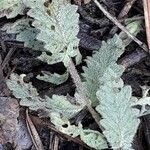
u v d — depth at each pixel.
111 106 0.12
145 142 0.13
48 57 0.13
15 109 0.13
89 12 0.14
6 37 0.14
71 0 0.14
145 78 0.14
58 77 0.13
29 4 0.12
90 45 0.14
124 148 0.12
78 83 0.13
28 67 0.14
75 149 0.13
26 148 0.13
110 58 0.13
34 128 0.13
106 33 0.14
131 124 0.12
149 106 0.13
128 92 0.12
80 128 0.12
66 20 0.12
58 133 0.13
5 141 0.13
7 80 0.13
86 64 0.14
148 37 0.14
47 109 0.13
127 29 0.14
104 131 0.12
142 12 0.14
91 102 0.13
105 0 0.14
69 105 0.13
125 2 0.14
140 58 0.14
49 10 0.12
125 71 0.14
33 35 0.13
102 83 0.12
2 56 0.14
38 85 0.14
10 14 0.13
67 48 0.13
